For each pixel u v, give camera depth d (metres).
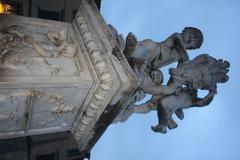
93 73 5.52
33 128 6.11
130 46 6.64
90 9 6.26
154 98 7.97
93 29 5.96
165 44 7.88
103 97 5.55
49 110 5.80
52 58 5.53
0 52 5.19
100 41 5.75
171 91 7.84
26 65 5.27
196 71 7.99
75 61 5.67
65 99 5.69
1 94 5.09
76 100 5.80
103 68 5.43
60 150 15.01
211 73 8.15
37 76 5.21
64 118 6.16
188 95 8.18
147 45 7.54
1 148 11.99
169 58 7.89
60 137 14.80
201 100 8.18
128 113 7.52
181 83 7.98
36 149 13.96
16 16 5.84
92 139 6.52
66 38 5.96
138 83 5.44
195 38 8.02
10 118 5.59
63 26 6.25
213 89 8.20
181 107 8.13
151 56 7.72
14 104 5.35
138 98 7.64
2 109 5.35
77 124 6.31
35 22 5.95
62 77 5.35
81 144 6.61
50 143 14.50
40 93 5.35
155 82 7.77
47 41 5.76
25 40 5.56
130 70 5.51
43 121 6.02
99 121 6.07
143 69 7.01
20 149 12.48
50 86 5.28
